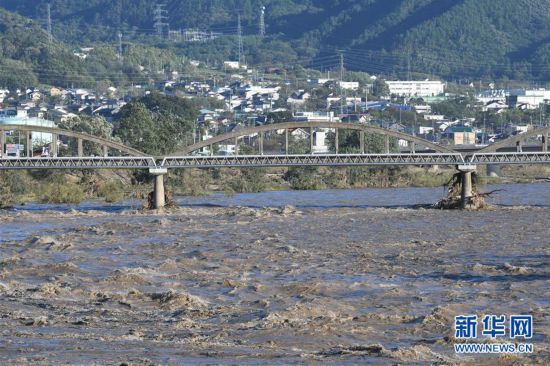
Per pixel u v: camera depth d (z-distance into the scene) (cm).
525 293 17800
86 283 18988
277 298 17438
